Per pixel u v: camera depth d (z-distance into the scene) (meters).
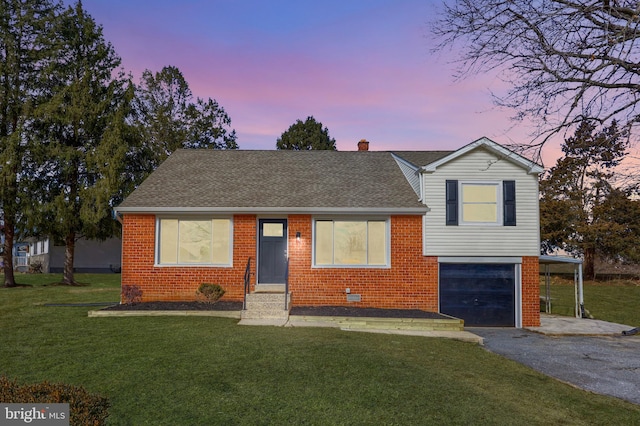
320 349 9.31
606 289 30.50
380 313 14.32
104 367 7.81
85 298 18.38
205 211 15.49
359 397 6.73
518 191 15.97
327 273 15.65
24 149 24.22
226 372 7.63
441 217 15.84
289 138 44.03
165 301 15.43
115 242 35.47
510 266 15.99
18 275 33.31
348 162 20.20
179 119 38.47
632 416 6.88
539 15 6.40
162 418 5.78
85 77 25.38
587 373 9.61
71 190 25.67
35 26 25.20
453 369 8.70
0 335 10.38
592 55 6.37
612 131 7.16
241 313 13.20
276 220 16.09
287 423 5.76
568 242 32.78
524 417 6.43
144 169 28.44
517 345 12.59
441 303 15.82
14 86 24.59
